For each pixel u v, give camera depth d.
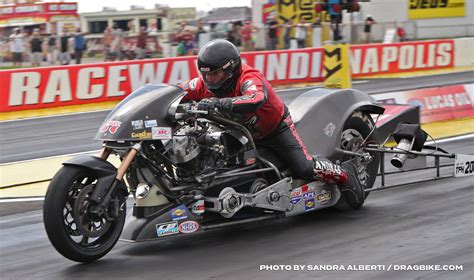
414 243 5.04
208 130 5.27
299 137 5.73
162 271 4.53
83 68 15.28
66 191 4.51
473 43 23.56
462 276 4.24
